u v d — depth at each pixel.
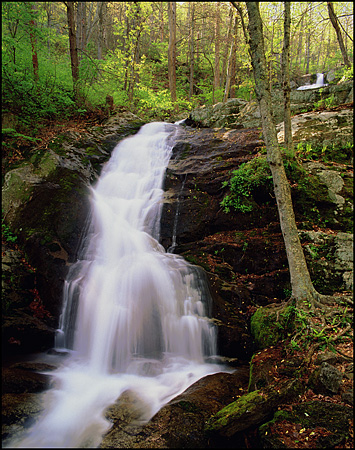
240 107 12.58
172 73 17.58
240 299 6.56
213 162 9.24
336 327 5.09
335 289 6.13
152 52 26.75
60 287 6.15
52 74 10.84
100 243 7.31
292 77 22.22
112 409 4.31
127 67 15.41
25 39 9.62
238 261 7.17
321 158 8.55
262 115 6.08
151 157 10.26
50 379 4.86
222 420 3.81
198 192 8.54
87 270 6.52
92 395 4.62
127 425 4.02
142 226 8.22
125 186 9.30
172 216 8.20
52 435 3.80
